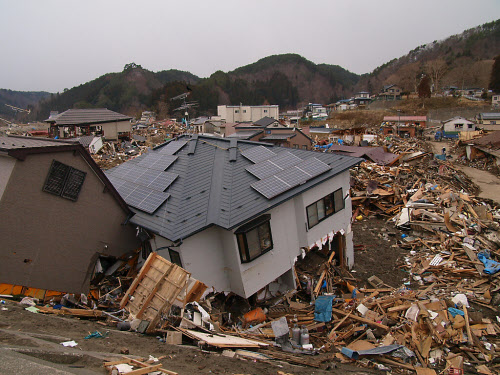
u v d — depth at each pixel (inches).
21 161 337.1
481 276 491.2
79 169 388.8
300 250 490.6
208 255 412.5
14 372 145.8
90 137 1658.5
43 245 366.0
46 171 358.3
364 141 1834.4
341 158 530.6
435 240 629.9
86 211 402.9
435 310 399.9
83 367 175.3
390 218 797.2
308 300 482.6
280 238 455.8
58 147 362.6
